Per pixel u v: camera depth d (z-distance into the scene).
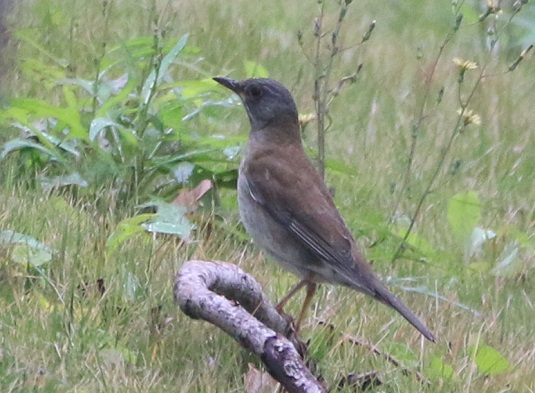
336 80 16.98
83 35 16.25
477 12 19.16
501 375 9.24
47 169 11.59
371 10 20.83
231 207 11.51
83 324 8.67
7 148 11.35
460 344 9.77
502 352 9.78
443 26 20.39
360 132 15.16
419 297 10.87
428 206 13.01
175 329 9.02
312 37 18.58
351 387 8.77
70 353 8.32
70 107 11.23
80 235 9.97
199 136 11.70
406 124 15.83
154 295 9.38
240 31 18.06
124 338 8.76
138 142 11.31
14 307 8.90
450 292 11.16
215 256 10.57
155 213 11.18
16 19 14.66
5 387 7.73
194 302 8.25
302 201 9.40
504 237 12.41
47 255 9.61
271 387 8.33
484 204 13.50
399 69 17.92
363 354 9.13
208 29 17.66
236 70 16.50
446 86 17.50
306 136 13.99
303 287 10.34
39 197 10.86
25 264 9.54
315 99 11.41
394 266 11.41
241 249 11.11
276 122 9.91
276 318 9.05
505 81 18.20
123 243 10.12
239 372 8.63
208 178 11.57
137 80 11.70
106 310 9.05
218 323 8.15
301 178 9.59
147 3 18.22
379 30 19.92
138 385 8.05
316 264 9.33
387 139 15.09
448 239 12.33
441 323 10.21
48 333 8.59
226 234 11.16
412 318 8.81
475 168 14.58
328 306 9.95
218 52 16.88
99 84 12.15
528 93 17.84
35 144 11.35
